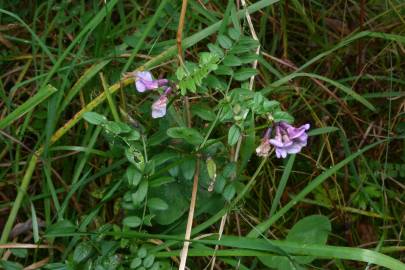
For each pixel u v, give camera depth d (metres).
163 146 0.42
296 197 0.42
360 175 0.49
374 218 0.47
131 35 0.49
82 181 0.42
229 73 0.41
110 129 0.39
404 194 0.48
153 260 0.39
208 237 0.41
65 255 0.41
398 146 0.50
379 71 0.53
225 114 0.39
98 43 0.46
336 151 0.50
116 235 0.39
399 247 0.44
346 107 0.49
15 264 0.40
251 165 0.48
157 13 0.44
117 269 0.39
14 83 0.49
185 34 0.49
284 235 0.46
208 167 0.40
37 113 0.46
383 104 0.52
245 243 0.39
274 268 0.42
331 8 0.56
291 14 0.56
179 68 0.39
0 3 0.50
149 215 0.40
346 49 0.53
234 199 0.43
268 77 0.50
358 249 0.39
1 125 0.41
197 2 0.50
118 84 0.44
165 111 0.39
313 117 0.50
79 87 0.44
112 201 0.44
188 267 0.42
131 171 0.40
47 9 0.48
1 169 0.45
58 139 0.45
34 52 0.47
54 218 0.42
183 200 0.42
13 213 0.41
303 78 0.52
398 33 0.53
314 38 0.53
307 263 0.42
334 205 0.47
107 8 0.45
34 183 0.45
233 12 0.44
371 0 0.57
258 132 0.48
